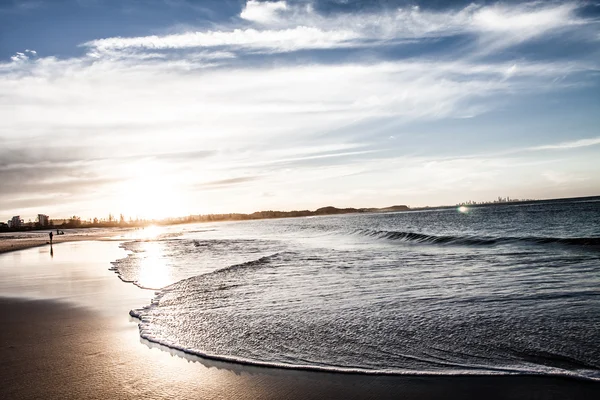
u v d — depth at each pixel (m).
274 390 5.39
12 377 5.99
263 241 38.62
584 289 10.18
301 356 6.59
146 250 32.53
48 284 15.34
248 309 9.78
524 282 11.44
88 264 22.39
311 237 42.72
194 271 17.22
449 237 27.94
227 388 5.48
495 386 5.28
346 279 13.30
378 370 5.93
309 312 9.25
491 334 7.19
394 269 15.10
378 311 9.06
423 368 5.93
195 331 8.12
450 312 8.70
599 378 5.33
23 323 9.26
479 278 12.41
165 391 5.42
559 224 42.56
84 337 7.97
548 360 5.99
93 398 5.23
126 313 9.91
